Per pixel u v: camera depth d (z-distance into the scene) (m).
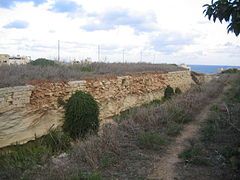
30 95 11.80
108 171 6.79
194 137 9.81
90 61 25.36
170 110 12.62
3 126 10.45
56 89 13.19
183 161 7.55
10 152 9.73
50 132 11.80
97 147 7.77
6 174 7.13
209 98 20.08
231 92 22.91
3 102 10.41
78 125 12.12
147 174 6.70
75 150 8.05
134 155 7.83
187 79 38.25
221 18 5.12
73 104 12.38
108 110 17.22
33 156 8.46
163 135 9.62
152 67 29.95
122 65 26.59
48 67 16.67
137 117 11.24
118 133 9.02
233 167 6.78
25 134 11.38
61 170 6.57
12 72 13.62
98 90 16.30
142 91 22.58
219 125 10.81
